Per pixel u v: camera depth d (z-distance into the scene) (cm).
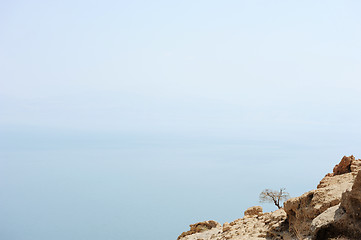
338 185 2844
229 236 3741
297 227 2878
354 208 1967
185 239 5075
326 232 2055
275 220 3409
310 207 2766
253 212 5000
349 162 3594
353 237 1936
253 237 3269
